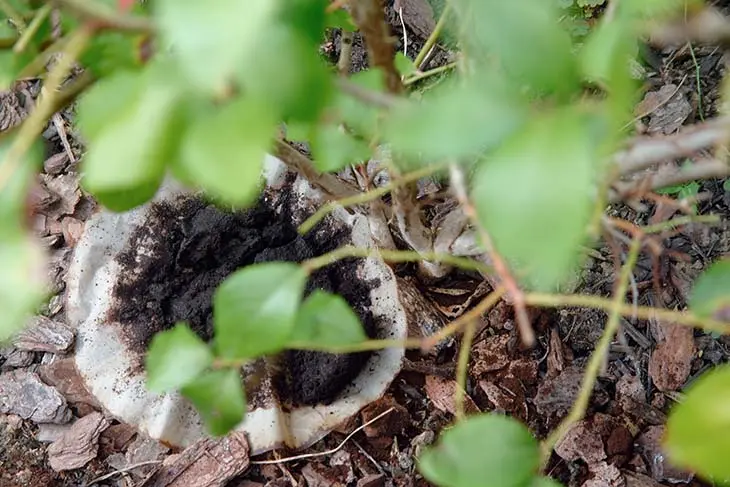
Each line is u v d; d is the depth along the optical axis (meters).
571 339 0.73
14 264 0.19
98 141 0.19
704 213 0.71
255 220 0.70
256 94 0.19
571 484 0.67
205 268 0.70
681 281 0.71
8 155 0.20
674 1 0.25
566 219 0.17
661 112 0.75
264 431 0.67
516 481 0.26
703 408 0.22
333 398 0.68
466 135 0.19
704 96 0.75
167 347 0.29
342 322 0.31
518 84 0.26
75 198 0.82
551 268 0.17
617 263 0.46
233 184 0.18
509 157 0.17
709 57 0.76
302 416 0.68
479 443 0.26
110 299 0.70
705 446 0.22
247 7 0.15
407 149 0.19
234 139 0.18
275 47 0.19
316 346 0.31
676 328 0.70
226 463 0.67
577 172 0.17
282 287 0.26
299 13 0.24
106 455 0.73
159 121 0.19
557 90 0.20
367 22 0.36
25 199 0.20
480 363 0.72
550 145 0.17
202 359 0.29
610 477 0.66
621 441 0.68
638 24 0.26
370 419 0.70
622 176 0.37
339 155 0.34
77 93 0.29
